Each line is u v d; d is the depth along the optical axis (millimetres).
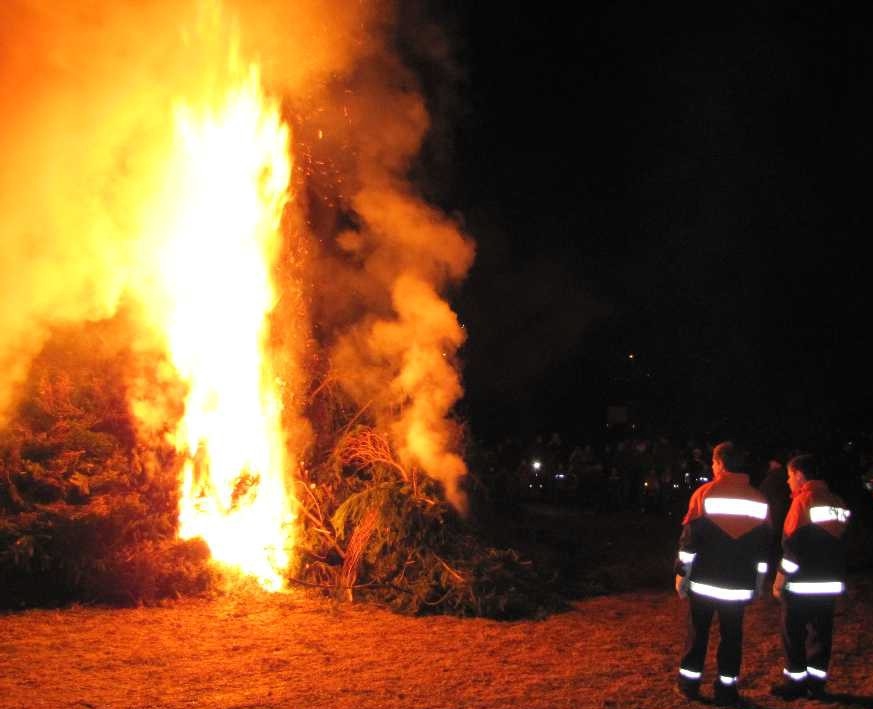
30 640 7852
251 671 7039
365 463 10930
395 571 9656
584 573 11477
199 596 9484
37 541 8977
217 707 6184
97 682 6723
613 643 8133
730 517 6422
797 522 6688
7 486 9562
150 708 6148
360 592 9672
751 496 6484
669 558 13391
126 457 10688
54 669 7039
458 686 6723
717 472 6652
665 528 17438
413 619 8875
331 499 10648
